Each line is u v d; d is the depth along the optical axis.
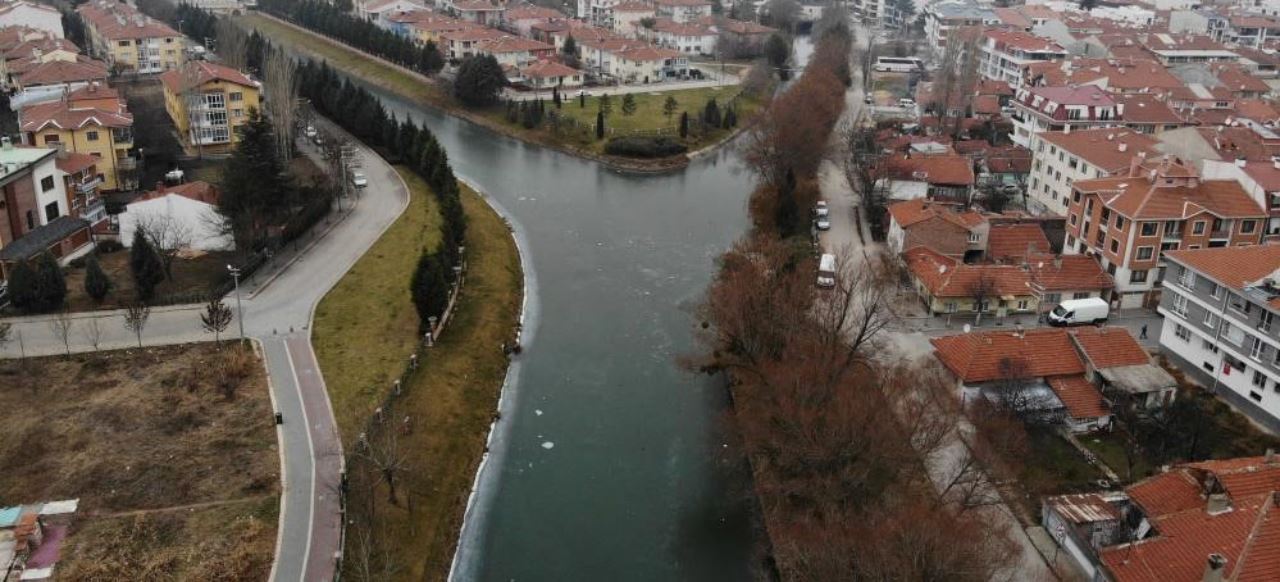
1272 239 93.38
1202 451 70.50
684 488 70.81
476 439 75.75
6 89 158.50
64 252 98.94
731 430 74.44
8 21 196.50
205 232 103.19
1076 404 74.69
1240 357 75.12
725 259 97.62
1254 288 73.38
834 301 81.62
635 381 85.50
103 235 105.31
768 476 67.19
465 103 186.50
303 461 66.81
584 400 82.31
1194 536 52.56
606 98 179.50
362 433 70.19
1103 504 61.34
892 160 128.25
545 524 66.62
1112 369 76.69
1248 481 55.25
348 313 90.06
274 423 71.19
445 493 68.06
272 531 59.66
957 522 54.06
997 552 53.12
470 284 100.56
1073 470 68.94
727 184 146.88
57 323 84.88
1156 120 135.62
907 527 51.22
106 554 57.00
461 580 61.06
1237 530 51.28
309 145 148.25
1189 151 116.81
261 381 77.00
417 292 85.88
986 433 68.31
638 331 94.94
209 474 64.88
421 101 195.12
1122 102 138.00
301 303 91.69
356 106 154.62
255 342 83.44
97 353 80.31
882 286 90.31
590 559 63.25
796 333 75.00
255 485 63.75
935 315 94.31
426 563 61.03
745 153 147.38
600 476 72.06
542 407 81.12
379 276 99.12
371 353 82.81
